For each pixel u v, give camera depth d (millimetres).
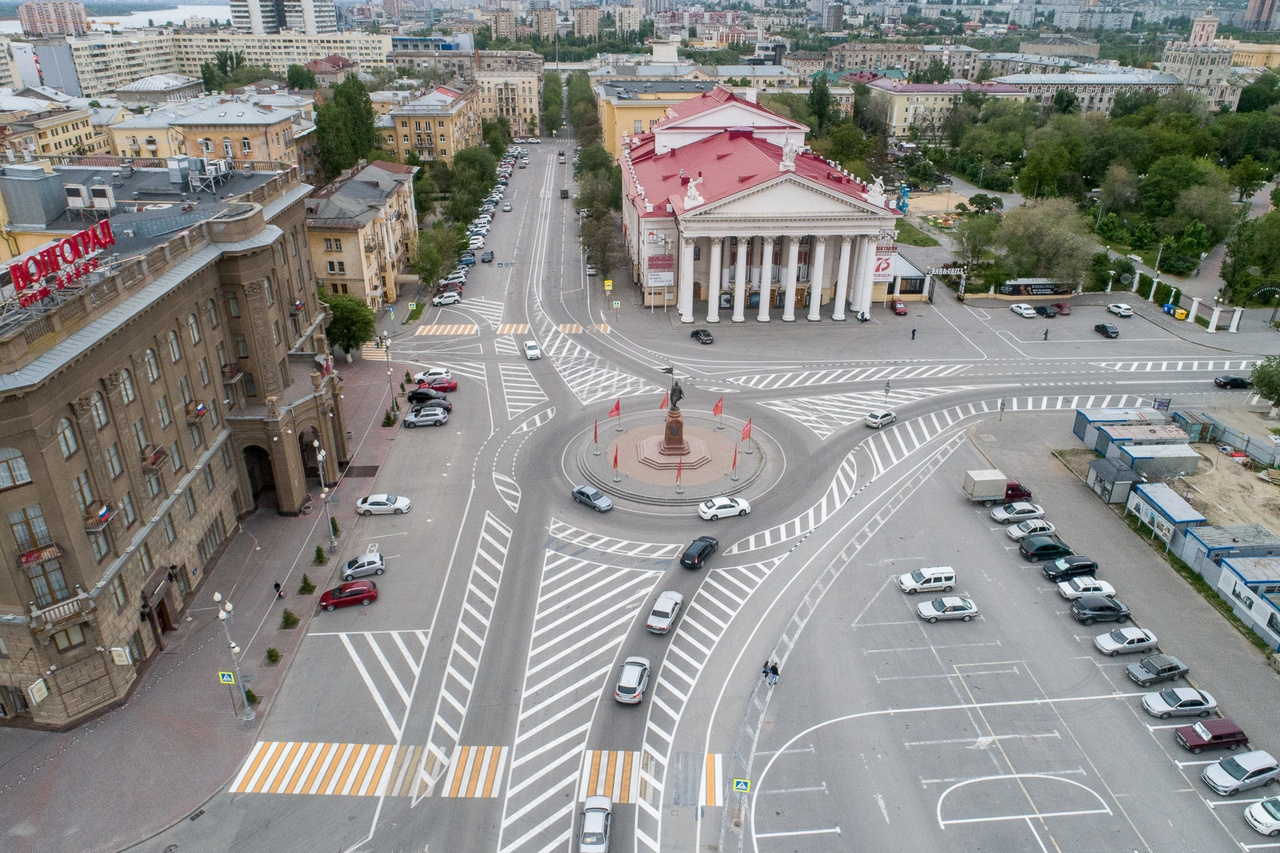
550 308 120625
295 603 58406
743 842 41625
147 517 52812
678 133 139750
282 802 43531
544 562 63438
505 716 49188
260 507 69875
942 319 116375
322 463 66812
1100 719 49125
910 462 78250
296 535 66188
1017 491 71000
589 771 45594
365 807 43375
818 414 88188
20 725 48062
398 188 130000
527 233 162250
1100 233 159000
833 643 55094
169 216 64438
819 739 47688
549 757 46406
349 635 55562
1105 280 127875
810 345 106938
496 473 76062
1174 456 72125
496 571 62312
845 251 111500
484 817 42906
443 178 182375
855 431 84438
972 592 60219
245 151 142375
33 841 41125
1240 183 175000
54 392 43500
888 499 72062
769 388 94500
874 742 47531
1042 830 42344
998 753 46812
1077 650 54625
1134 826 42594
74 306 45312
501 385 95125
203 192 76062
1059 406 89938
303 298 79438
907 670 52812
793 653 54188
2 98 188875
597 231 135375
